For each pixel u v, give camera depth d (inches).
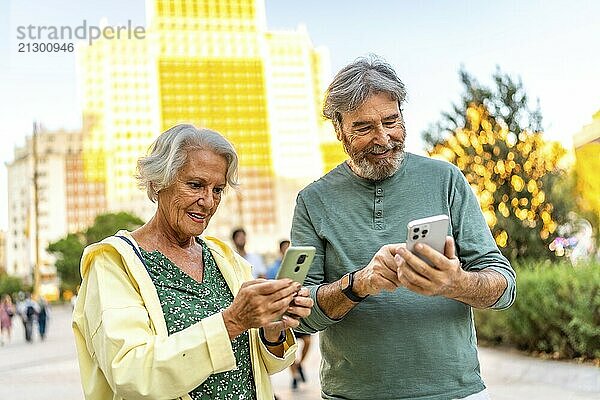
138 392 77.9
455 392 95.8
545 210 524.1
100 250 87.1
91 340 83.8
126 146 4124.0
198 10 4133.9
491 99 543.8
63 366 508.4
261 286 78.2
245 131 4160.9
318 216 104.0
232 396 87.1
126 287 84.9
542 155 538.6
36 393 370.9
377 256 85.6
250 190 4133.9
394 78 97.7
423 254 78.5
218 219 4057.6
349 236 101.1
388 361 95.8
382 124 96.3
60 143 4170.8
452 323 96.7
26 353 667.4
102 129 4131.4
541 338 382.3
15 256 4239.7
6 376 453.7
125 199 4099.4
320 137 4220.0
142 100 4128.9
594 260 393.7
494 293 89.8
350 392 98.6
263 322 79.2
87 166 4151.1
